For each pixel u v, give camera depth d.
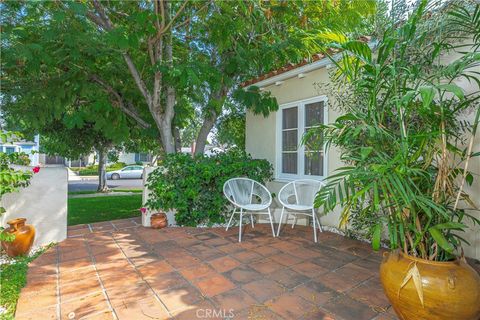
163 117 6.05
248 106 5.77
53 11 4.29
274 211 5.37
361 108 2.59
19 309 2.37
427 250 2.16
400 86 2.21
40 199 4.09
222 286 2.74
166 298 2.53
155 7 4.59
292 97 5.50
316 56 4.64
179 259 3.44
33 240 3.70
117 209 7.63
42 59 4.84
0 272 3.03
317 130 2.71
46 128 8.59
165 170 5.14
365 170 2.13
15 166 3.86
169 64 5.19
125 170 22.75
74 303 2.46
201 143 6.94
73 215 6.80
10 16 4.74
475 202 2.96
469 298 1.80
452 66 2.02
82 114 6.00
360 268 3.14
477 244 2.97
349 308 2.35
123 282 2.84
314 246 3.89
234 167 5.23
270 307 2.38
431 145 2.18
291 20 5.92
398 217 2.12
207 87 6.25
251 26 5.42
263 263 3.30
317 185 4.60
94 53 5.25
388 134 2.11
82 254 3.63
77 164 30.77
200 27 5.54
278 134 5.84
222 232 4.64
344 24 4.94
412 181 2.05
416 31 2.29
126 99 6.65
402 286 1.93
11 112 5.89
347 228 4.28
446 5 2.24
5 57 4.55
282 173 5.82
